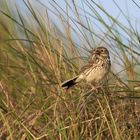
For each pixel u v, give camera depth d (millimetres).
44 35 13922
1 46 14719
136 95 13078
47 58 13406
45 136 12102
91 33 13648
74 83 13523
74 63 13883
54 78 13227
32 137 11852
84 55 14109
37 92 13039
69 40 13742
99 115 12453
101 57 14156
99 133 11875
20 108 12914
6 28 15023
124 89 12969
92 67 13953
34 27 14352
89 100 12711
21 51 14203
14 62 14609
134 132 12234
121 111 12586
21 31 14836
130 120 12570
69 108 12266
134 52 13180
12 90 13625
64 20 13742
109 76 14516
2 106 12688
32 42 13781
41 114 12258
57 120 11898
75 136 11852
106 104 12445
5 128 12148
